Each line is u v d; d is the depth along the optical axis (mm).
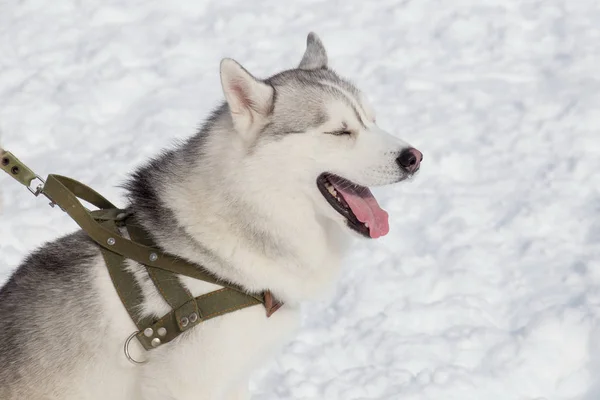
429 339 4539
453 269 5102
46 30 8180
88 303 3301
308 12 8367
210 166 3311
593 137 6398
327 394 4191
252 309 3318
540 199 5762
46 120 6871
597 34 7824
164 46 7855
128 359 3311
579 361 4449
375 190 5934
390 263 5168
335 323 4691
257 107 3293
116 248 3279
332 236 3463
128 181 3555
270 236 3283
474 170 6176
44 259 3477
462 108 6918
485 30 8000
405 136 6570
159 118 6805
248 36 8016
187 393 3326
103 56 7699
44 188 3369
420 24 8141
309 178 3312
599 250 5242
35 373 3342
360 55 7723
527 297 4863
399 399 4152
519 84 7211
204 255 3256
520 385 4270
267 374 4355
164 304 3273
